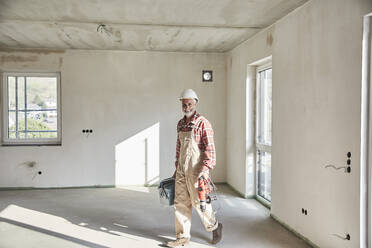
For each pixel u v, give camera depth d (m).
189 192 3.18
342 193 2.73
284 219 3.79
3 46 5.47
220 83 6.07
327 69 2.93
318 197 3.08
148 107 5.92
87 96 5.78
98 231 3.65
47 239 3.40
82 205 4.69
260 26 4.23
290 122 3.63
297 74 3.47
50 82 5.84
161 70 5.93
